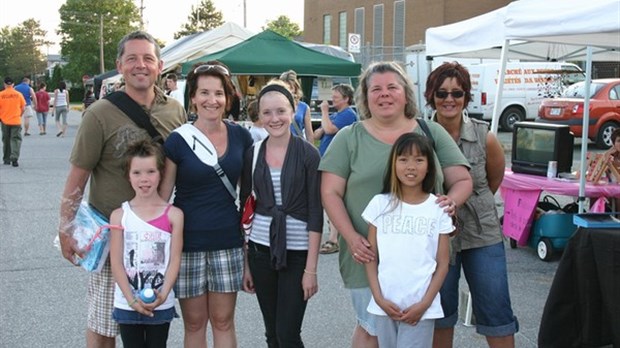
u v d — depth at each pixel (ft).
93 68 237.04
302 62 31.48
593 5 15.08
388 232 9.67
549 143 21.39
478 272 11.44
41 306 16.80
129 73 10.66
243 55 31.12
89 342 11.14
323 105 23.31
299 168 10.82
